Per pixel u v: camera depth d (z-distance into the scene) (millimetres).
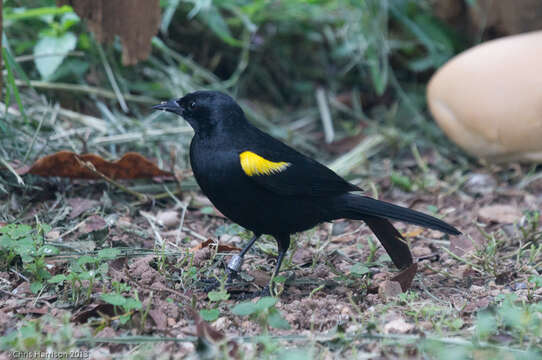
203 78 15023
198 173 8102
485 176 12820
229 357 5988
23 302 7406
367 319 7148
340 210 8156
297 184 7918
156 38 13547
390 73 14953
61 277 7266
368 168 13008
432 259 9609
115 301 6637
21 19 13242
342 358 6250
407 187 12312
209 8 14188
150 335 6750
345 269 9109
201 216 10852
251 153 7836
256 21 15352
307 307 7496
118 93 12680
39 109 12023
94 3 10055
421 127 14625
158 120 13320
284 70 15891
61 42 12117
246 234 9938
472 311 7488
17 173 10211
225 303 7773
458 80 12391
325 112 14797
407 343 6363
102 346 6398
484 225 10844
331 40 15672
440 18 15055
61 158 10016
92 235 9289
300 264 9219
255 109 14969
